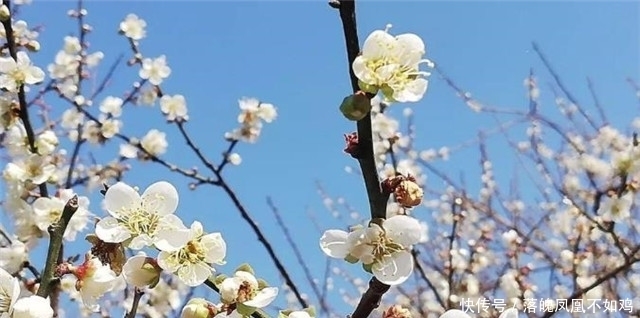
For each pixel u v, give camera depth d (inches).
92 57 246.1
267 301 73.4
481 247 284.8
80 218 143.3
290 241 271.6
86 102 238.7
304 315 73.0
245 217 207.0
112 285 80.2
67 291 153.4
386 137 254.4
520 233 282.8
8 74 163.3
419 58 73.1
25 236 153.8
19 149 169.8
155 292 241.4
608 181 237.3
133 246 75.8
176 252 76.7
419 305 287.1
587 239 267.0
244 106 249.0
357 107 68.4
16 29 178.4
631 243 250.1
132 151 235.3
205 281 77.5
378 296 73.0
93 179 236.4
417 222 72.9
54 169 165.5
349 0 69.8
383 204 73.2
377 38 72.6
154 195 77.6
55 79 237.8
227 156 221.5
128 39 251.1
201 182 220.7
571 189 265.3
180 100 237.9
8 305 70.6
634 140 215.6
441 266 291.1
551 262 267.0
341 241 73.8
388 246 73.2
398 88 71.8
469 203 290.8
